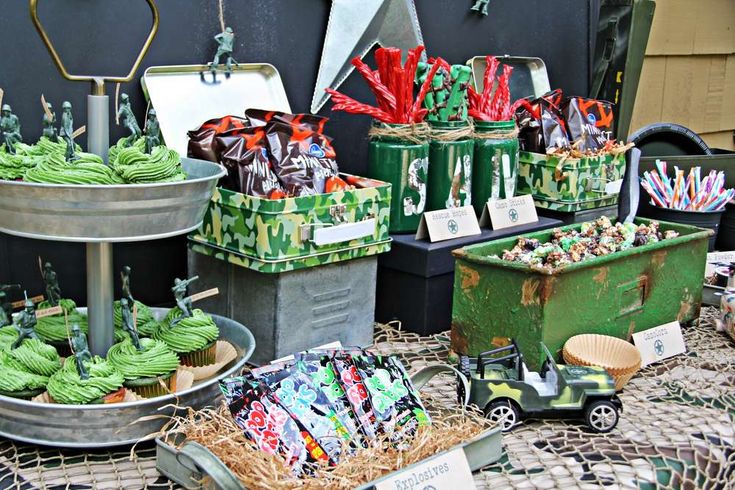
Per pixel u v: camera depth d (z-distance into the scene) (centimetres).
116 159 135
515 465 139
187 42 192
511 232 205
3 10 166
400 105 194
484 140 212
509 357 154
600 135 237
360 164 231
